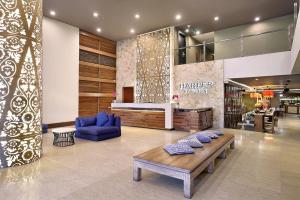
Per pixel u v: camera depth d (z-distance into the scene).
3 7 3.43
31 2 3.83
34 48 3.89
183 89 9.52
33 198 2.43
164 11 8.04
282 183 2.91
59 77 8.87
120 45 11.89
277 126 9.52
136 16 8.49
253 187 2.78
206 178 3.08
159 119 7.91
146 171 3.42
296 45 4.63
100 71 11.01
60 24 8.93
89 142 5.51
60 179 3.00
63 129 5.31
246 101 15.52
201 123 7.52
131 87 11.51
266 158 4.12
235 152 4.58
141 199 2.44
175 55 9.92
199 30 10.45
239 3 7.39
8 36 3.48
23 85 3.69
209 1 7.23
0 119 3.42
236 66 8.15
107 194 2.55
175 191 2.66
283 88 14.55
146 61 10.70
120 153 4.43
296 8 5.52
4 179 2.98
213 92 8.68
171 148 3.21
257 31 9.23
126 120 8.87
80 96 9.88
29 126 3.78
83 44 10.07
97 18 8.67
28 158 3.75
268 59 7.43
